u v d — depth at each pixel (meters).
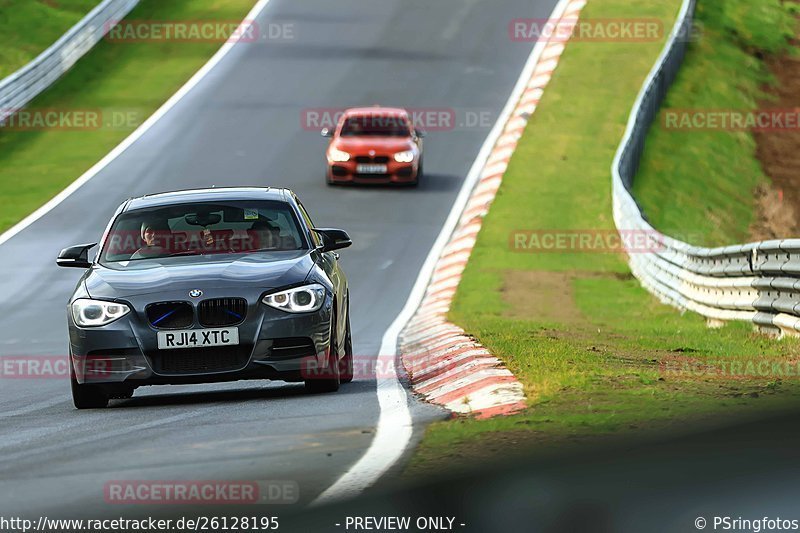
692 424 22.88
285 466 20.75
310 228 36.19
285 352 31.33
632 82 132.12
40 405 35.22
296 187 99.31
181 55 136.38
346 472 19.84
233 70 132.38
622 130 118.56
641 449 20.50
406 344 48.88
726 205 112.38
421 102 124.25
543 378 30.11
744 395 26.94
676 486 17.78
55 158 108.00
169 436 25.20
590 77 132.38
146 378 31.11
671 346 43.53
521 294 70.81
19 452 24.59
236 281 31.61
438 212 93.00
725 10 167.00
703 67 146.38
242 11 150.62
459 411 26.78
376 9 152.75
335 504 17.67
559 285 74.44
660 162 116.00
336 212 92.12
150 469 21.28
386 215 91.62
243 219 35.31
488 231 88.44
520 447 21.09
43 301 70.25
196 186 100.25
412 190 99.06
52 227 89.06
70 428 28.06
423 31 145.25
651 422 23.19
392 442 22.44
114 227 35.44
